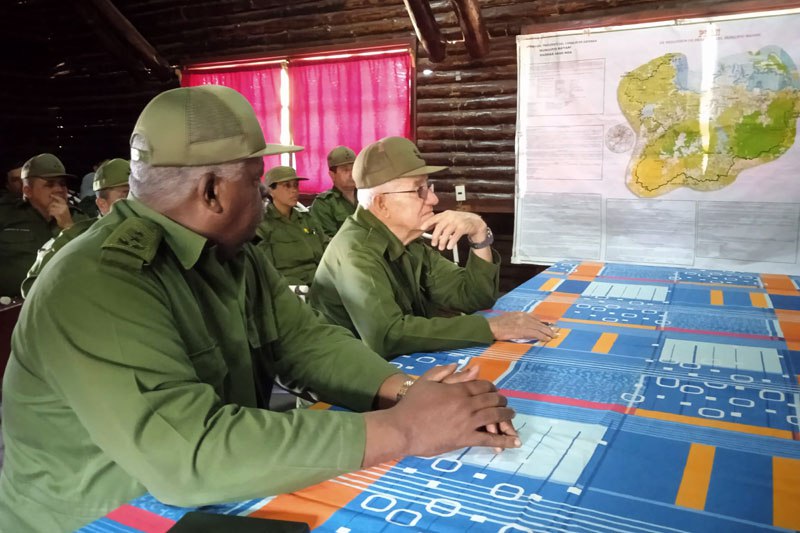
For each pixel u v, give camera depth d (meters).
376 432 0.96
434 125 5.03
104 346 0.94
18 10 6.27
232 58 5.55
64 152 6.61
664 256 4.28
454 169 5.04
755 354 1.67
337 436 0.94
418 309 2.19
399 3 4.96
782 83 3.84
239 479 0.90
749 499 0.91
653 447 1.10
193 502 0.91
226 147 1.08
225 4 5.54
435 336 1.74
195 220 1.12
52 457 1.07
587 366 1.58
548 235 4.59
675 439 1.13
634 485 0.96
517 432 1.17
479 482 0.98
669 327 1.97
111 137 6.34
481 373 1.53
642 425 1.20
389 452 0.96
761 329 1.94
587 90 4.32
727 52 3.94
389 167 2.01
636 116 4.21
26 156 6.45
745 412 1.26
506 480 0.98
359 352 1.41
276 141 5.50
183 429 0.91
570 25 4.33
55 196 4.07
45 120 6.55
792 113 3.84
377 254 1.97
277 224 4.48
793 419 1.23
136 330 0.96
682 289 2.60
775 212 3.97
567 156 4.45
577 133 4.39
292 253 4.46
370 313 1.83
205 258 1.22
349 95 5.20
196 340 1.15
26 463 1.09
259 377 1.45
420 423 1.00
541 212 4.59
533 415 1.25
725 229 4.10
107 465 1.04
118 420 0.91
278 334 1.47
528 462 1.05
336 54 5.17
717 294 2.50
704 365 1.58
